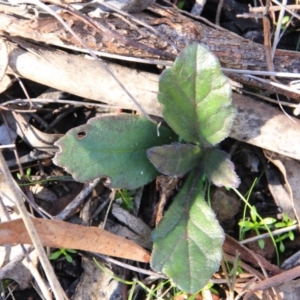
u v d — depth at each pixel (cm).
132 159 18
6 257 18
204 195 19
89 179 17
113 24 17
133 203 19
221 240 17
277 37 19
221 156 18
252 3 21
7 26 17
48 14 17
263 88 19
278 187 19
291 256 18
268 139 18
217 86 17
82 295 18
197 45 16
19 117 19
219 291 18
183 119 17
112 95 18
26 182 19
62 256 18
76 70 18
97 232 17
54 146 19
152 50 18
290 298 18
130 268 18
